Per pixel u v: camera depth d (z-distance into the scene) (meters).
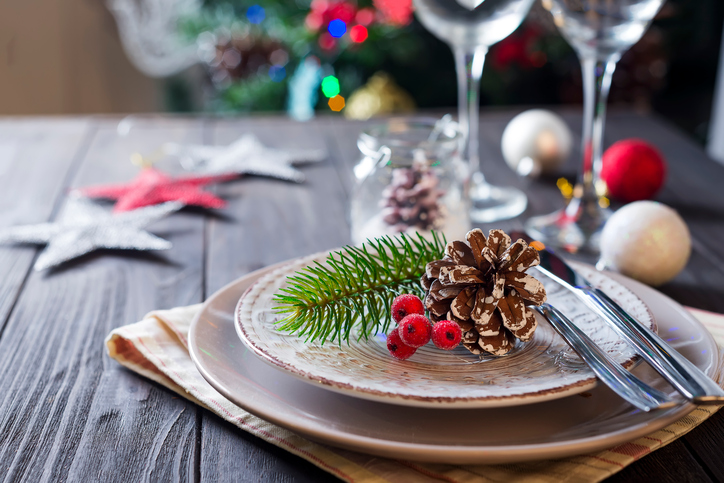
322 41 1.91
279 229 0.81
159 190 0.86
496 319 0.52
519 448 0.45
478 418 0.49
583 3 0.74
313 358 0.51
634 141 0.88
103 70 2.58
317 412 0.49
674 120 2.96
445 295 0.53
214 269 0.73
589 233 0.79
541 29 1.96
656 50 2.14
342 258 0.55
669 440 0.50
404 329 0.51
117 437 0.52
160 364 0.56
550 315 0.54
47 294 0.68
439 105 2.37
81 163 1.00
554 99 2.40
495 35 0.88
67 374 0.57
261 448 0.51
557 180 0.97
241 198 0.89
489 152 1.07
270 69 2.07
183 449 0.51
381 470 0.48
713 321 0.61
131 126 1.17
